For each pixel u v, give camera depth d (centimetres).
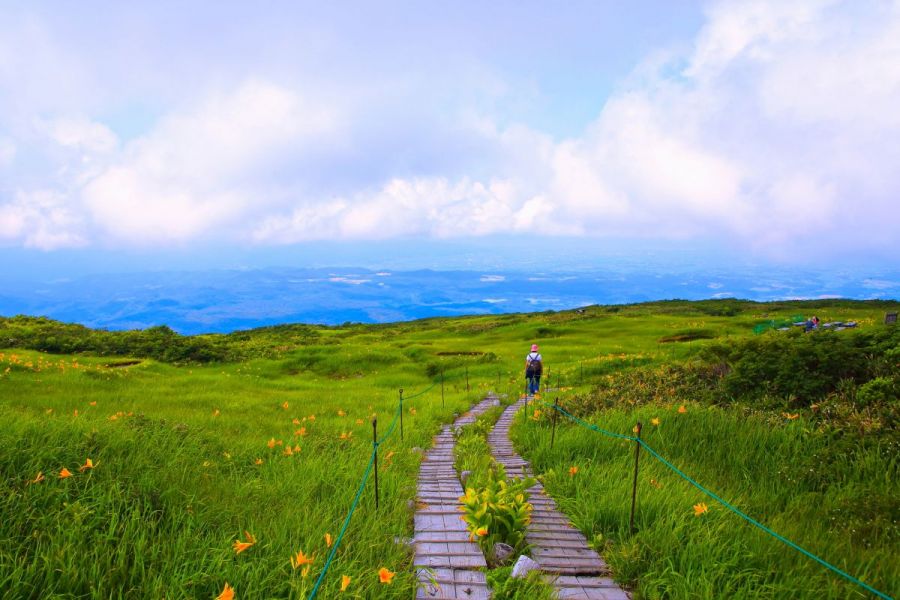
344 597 409
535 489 807
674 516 575
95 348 3422
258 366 3400
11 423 653
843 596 457
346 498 665
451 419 1603
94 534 455
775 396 1127
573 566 514
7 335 3456
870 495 671
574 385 2400
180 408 1659
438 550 539
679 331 4606
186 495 571
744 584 463
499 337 5238
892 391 941
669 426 1053
